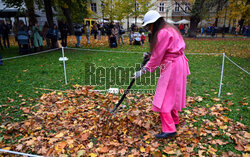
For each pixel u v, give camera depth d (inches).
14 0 390.6
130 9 872.9
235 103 143.7
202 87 181.8
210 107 138.0
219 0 745.0
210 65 278.2
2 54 379.2
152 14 90.5
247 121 117.6
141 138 103.5
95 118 122.6
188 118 122.5
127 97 158.6
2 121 121.1
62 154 90.2
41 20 888.9
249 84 188.4
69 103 147.1
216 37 871.1
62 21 439.2
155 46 88.0
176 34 89.7
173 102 95.0
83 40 634.2
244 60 315.0
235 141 97.2
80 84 190.9
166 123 99.0
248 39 735.7
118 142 99.3
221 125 112.0
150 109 135.5
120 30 497.7
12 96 160.9
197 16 791.1
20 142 101.1
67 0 443.8
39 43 402.6
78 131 109.1
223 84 190.2
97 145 97.7
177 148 94.2
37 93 167.9
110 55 351.9
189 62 299.7
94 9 1232.8
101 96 158.6
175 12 1272.1
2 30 454.0
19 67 266.2
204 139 101.5
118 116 125.3
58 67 263.7
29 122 117.7
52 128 114.0
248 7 752.3
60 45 453.7
